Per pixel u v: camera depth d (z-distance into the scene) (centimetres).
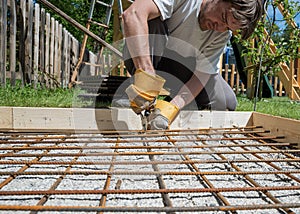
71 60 496
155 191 72
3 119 159
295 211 72
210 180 97
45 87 370
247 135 175
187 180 96
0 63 285
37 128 160
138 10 131
